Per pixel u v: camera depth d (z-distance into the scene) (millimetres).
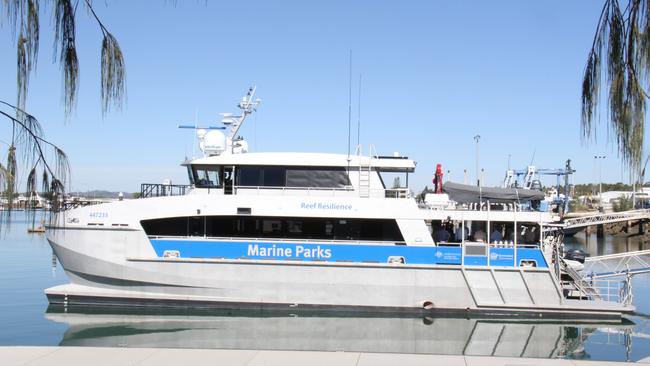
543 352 14898
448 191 19266
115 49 4898
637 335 16719
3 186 4410
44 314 18422
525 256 18469
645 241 68750
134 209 18766
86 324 17156
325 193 19281
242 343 15406
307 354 8500
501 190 18953
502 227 19281
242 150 22391
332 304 18328
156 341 15445
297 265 18359
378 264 18266
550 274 18312
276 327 17078
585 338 16328
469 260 18391
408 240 18500
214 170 19750
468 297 18297
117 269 18688
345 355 8461
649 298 24844
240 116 22109
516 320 18141
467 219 18562
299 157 19484
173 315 18297
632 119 4516
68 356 8250
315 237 18797
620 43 4617
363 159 19438
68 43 4719
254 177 19453
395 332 16781
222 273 18438
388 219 18641
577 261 22719
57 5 4652
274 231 18906
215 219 18938
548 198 20531
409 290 18312
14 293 23000
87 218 18828
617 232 80188
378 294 18312
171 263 18516
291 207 18766
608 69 4680
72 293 18953
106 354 8398
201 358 8242
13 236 60625
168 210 18750
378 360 8203
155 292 18719
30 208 4750
